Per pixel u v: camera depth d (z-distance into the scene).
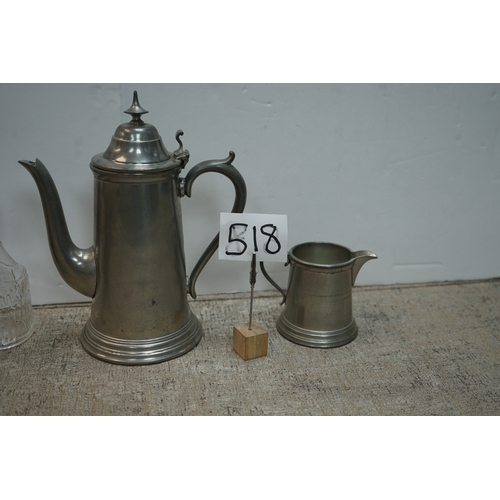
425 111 1.33
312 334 1.20
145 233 1.04
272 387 1.06
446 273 1.52
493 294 1.47
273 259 1.12
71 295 1.34
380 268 1.48
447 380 1.10
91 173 1.23
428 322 1.32
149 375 1.09
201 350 1.18
